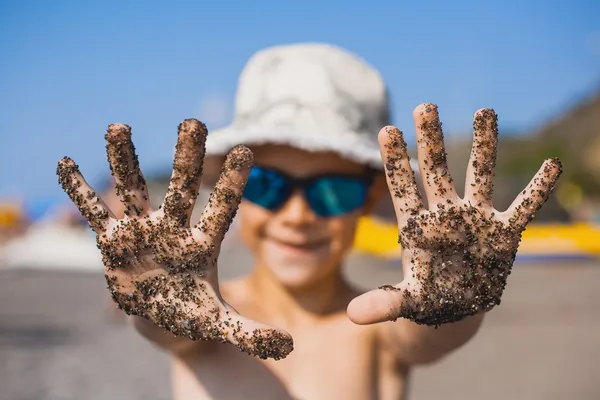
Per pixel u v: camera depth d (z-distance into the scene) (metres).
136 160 0.49
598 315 2.39
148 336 0.58
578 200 11.70
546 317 2.36
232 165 0.48
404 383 0.66
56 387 1.44
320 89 0.67
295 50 0.71
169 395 1.40
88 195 0.49
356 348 0.64
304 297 0.66
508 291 3.00
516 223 0.49
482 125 0.50
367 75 0.71
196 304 0.47
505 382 1.54
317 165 0.65
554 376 1.59
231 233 4.31
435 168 0.49
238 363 0.62
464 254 0.48
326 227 0.64
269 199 0.64
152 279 0.48
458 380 1.57
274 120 0.66
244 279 0.70
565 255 4.10
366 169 0.67
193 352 0.62
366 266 3.91
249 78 0.71
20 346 1.85
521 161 12.80
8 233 5.16
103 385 1.47
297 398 0.63
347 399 0.63
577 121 13.87
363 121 0.68
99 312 2.41
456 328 0.59
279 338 0.45
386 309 0.46
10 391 1.41
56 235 3.95
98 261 3.78
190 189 0.48
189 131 0.48
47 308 2.50
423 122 0.49
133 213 0.49
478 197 0.49
